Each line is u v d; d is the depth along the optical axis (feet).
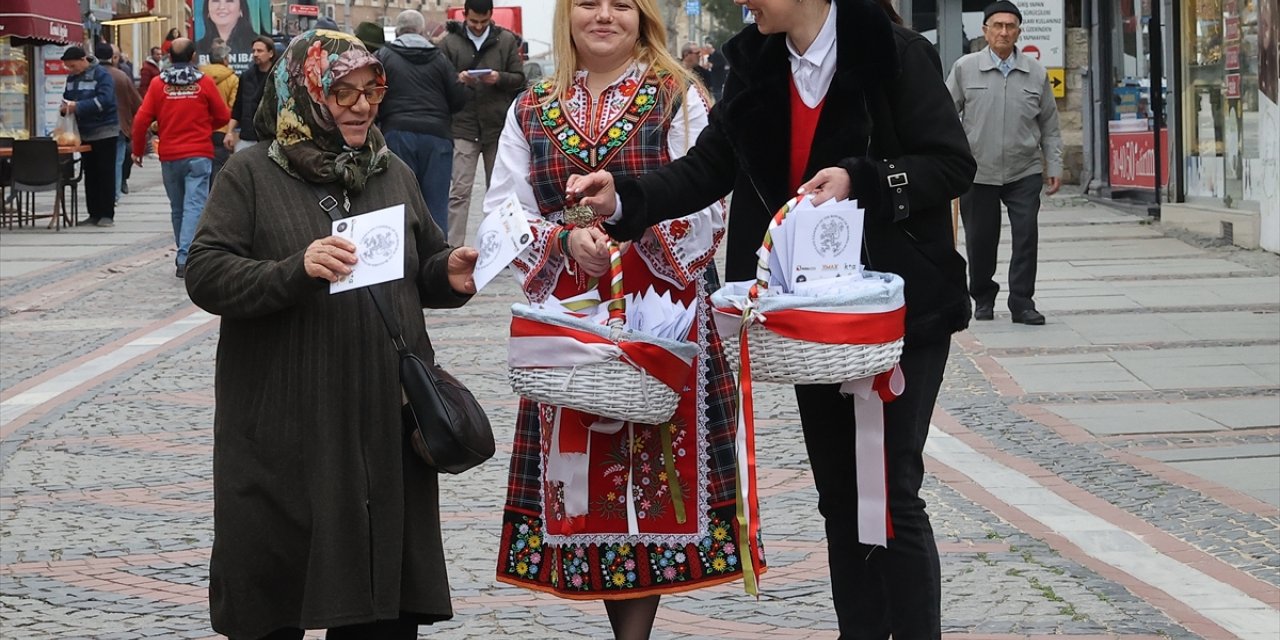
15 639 18.16
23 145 69.62
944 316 14.87
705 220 15.71
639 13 15.90
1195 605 18.80
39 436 29.71
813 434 15.61
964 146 14.56
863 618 15.70
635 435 15.67
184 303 48.16
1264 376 32.91
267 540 13.96
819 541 21.98
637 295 15.79
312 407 13.92
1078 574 20.04
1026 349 36.81
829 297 13.94
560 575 15.88
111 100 71.46
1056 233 59.93
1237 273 47.67
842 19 14.44
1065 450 27.22
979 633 17.83
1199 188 59.41
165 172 53.83
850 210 14.21
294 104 14.10
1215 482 24.73
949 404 31.27
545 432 15.71
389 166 14.70
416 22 50.01
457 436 13.76
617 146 15.74
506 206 14.39
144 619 18.90
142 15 129.90
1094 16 71.46
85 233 68.64
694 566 15.76
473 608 19.21
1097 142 72.23
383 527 13.98
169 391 34.14
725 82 15.34
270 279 13.51
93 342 40.98
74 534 22.85
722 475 15.85
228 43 110.32
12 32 78.28
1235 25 54.54
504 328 41.65
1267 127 51.44
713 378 15.89
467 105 53.06
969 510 23.38
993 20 39.78
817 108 14.74
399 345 14.10
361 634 14.62
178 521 23.54
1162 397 31.32
